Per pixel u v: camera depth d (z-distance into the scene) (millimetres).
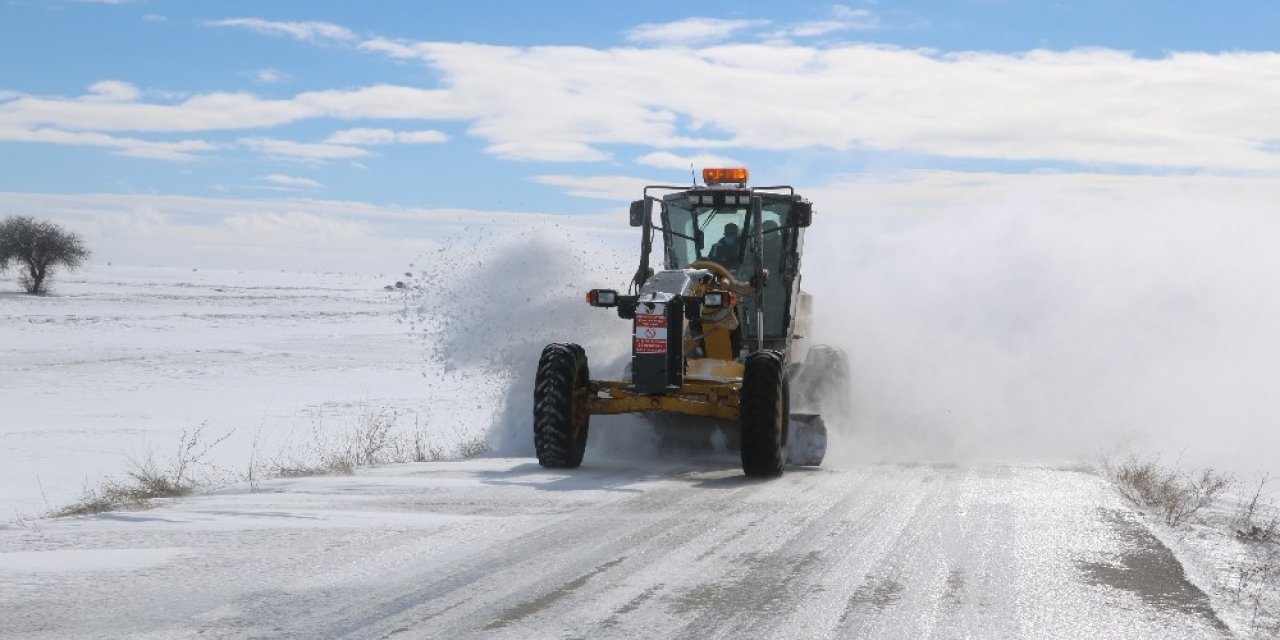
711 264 11719
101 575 6023
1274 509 10156
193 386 27938
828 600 5668
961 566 6469
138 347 40031
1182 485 11398
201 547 6738
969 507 8508
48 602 5473
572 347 10859
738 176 12281
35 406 23422
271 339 46062
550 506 8312
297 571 6148
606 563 6414
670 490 9219
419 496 8742
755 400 10016
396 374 31969
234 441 17391
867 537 7262
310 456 14484
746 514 8062
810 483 9805
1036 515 8180
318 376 31094
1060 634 5184
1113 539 7336
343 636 4977
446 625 5152
